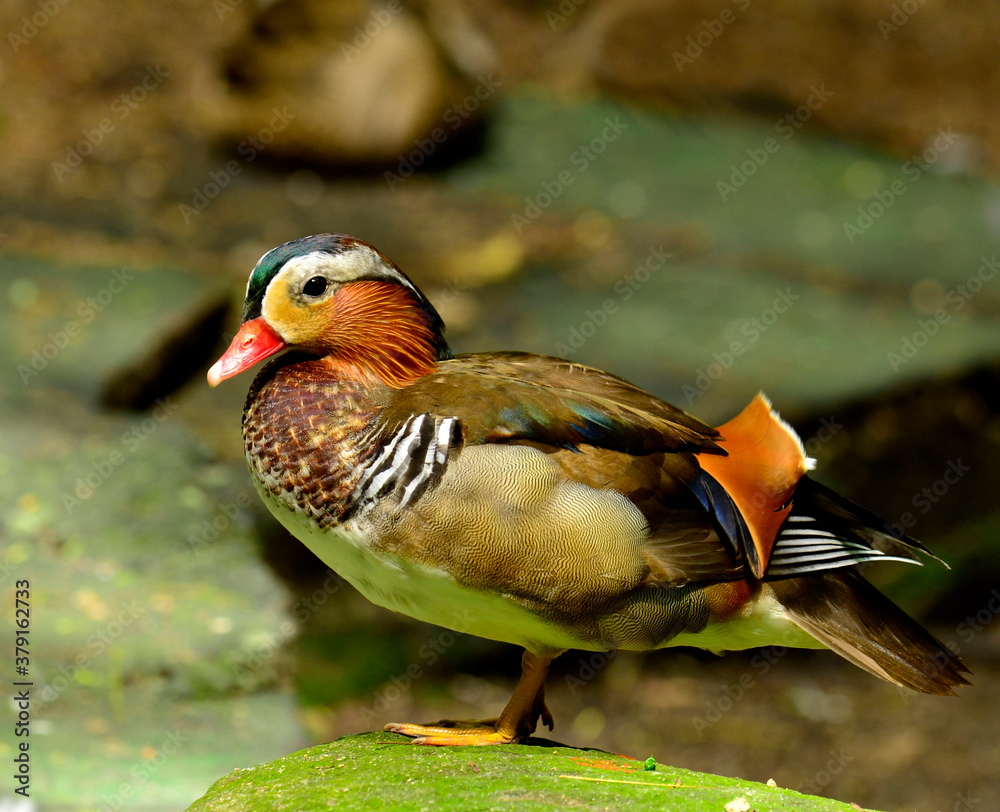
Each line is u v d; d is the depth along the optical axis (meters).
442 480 5.16
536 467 5.19
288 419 5.38
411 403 5.36
